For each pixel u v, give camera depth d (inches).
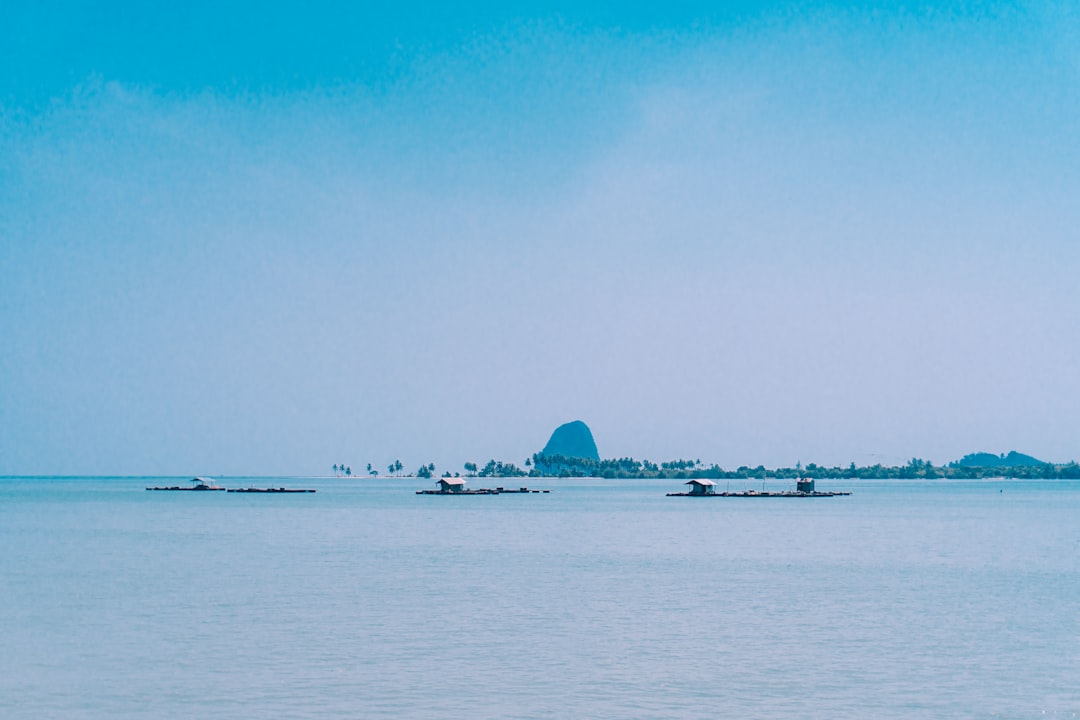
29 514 5964.6
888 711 1141.7
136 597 2023.9
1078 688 1244.5
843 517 5792.3
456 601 1978.3
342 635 1585.9
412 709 1147.9
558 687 1248.2
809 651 1465.3
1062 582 2324.1
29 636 1573.6
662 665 1370.6
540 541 3713.1
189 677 1295.5
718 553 3159.5
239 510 6702.8
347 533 4183.1
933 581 2343.8
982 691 1229.7
